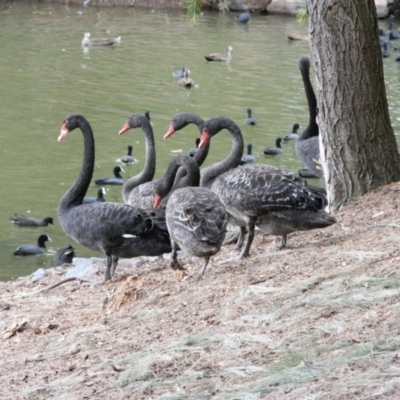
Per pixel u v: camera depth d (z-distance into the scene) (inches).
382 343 298.4
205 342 340.2
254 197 445.4
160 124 1036.5
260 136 1007.6
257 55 1435.8
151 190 608.4
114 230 481.4
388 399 254.2
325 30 537.3
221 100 1151.0
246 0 1873.8
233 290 402.6
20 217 745.6
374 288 354.0
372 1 541.0
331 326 323.6
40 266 671.8
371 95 544.1
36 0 1918.1
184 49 1480.1
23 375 350.3
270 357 313.4
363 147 546.3
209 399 286.4
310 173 874.8
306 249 460.1
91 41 1473.9
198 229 409.7
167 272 476.4
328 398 262.5
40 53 1412.4
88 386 321.4
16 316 449.1
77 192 513.0
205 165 881.5
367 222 497.7
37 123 1026.1
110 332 382.6
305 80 787.4
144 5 1907.0
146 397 299.6
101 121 1043.3
